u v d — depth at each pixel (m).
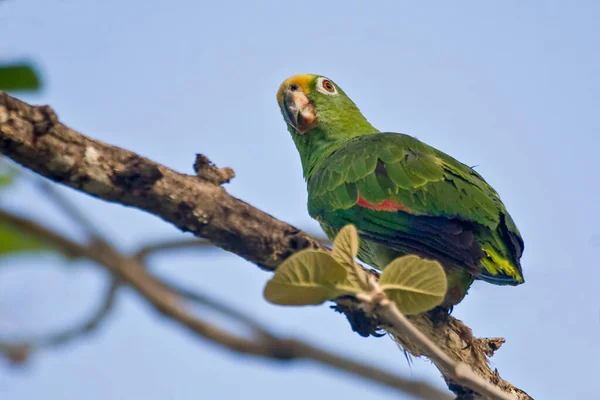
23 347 4.88
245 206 7.80
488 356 9.82
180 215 7.42
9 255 5.70
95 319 4.94
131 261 4.58
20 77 7.12
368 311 6.22
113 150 7.05
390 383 4.57
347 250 6.24
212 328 4.37
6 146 6.43
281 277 6.19
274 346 4.43
